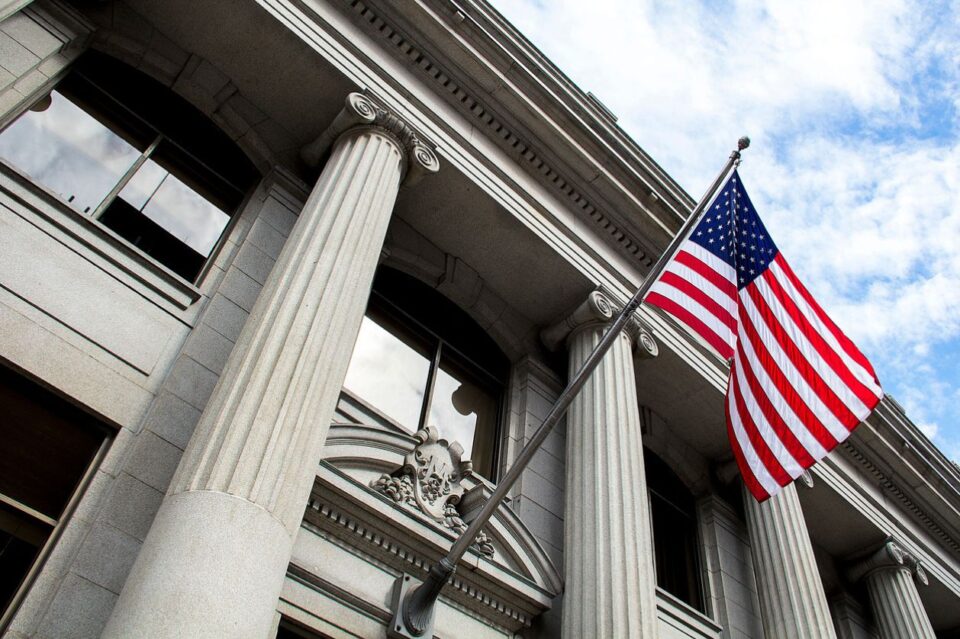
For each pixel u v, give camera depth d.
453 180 12.15
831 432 8.72
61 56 9.94
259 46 11.15
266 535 6.43
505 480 8.25
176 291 9.30
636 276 14.43
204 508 6.32
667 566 14.09
